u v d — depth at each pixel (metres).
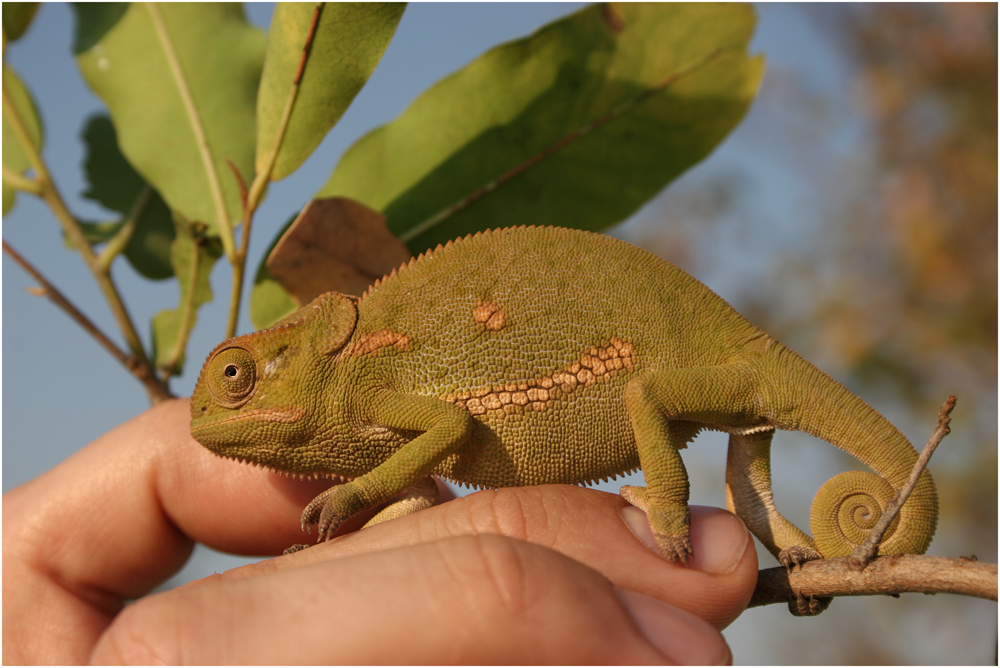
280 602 0.18
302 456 0.21
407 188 0.22
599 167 0.22
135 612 0.18
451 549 0.19
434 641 0.18
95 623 0.24
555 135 0.22
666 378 0.20
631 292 0.20
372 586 0.19
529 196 0.22
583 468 0.20
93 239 0.23
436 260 0.20
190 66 0.23
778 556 0.21
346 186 0.22
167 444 0.24
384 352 0.20
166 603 0.18
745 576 0.20
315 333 0.20
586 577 0.19
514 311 0.20
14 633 0.23
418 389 0.20
